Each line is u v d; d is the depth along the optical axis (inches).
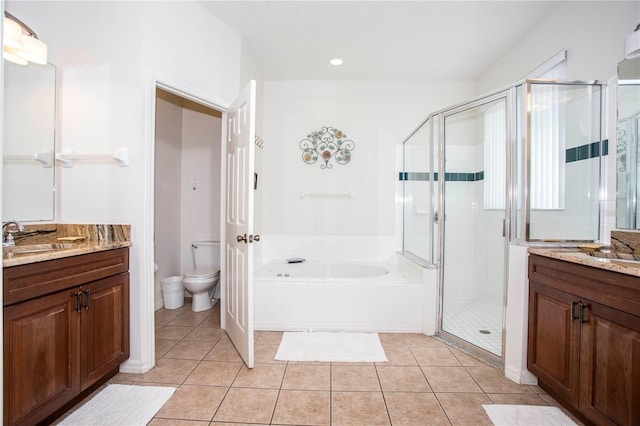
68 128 79.6
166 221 135.2
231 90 104.5
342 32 105.4
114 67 78.3
